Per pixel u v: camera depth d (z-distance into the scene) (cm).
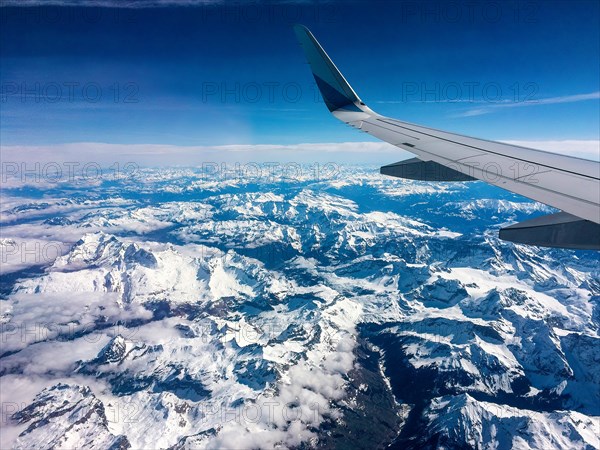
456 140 1389
